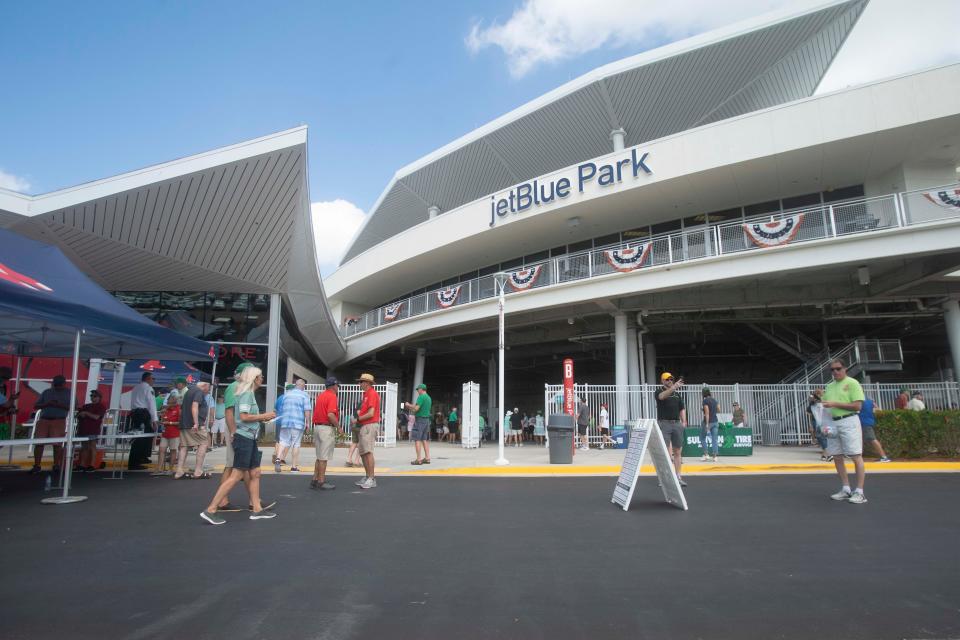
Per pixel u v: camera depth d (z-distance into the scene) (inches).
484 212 972.6
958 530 220.2
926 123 658.2
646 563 175.9
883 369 746.2
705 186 800.3
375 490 325.7
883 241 630.5
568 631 122.8
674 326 964.6
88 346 408.2
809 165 747.4
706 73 1000.2
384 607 137.1
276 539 204.2
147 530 217.3
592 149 1162.0
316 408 334.6
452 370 1625.2
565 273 839.7
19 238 335.3
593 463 485.1
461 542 201.8
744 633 121.8
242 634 119.8
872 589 150.9
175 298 833.5
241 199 635.5
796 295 795.4
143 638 117.0
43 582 153.3
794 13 903.7
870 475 401.1
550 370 1556.3
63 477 337.4
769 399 770.2
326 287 1449.3
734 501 288.4
